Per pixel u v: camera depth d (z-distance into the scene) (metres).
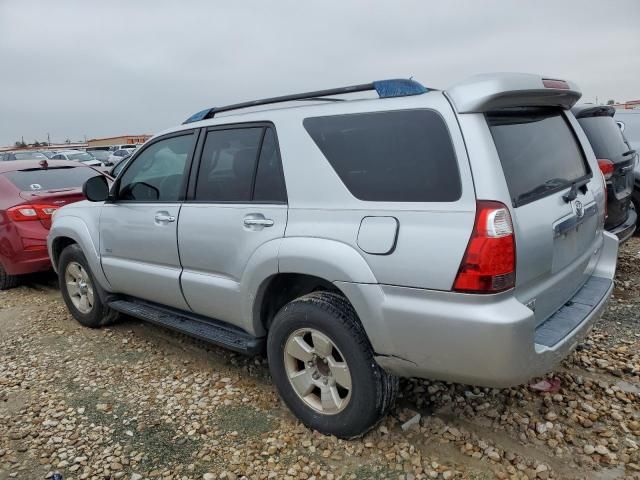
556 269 2.78
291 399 3.13
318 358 2.99
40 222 6.29
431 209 2.45
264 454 2.91
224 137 3.49
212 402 3.50
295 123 3.05
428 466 2.73
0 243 6.38
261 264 3.07
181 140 3.82
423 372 2.60
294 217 2.95
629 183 5.87
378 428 3.05
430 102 2.56
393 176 2.61
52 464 2.94
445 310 2.39
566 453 2.78
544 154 2.90
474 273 2.31
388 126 2.68
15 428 3.32
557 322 2.73
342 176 2.79
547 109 3.18
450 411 3.23
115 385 3.83
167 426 3.24
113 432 3.21
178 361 4.18
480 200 2.34
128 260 4.25
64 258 5.04
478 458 2.78
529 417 3.12
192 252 3.59
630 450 2.77
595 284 3.28
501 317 2.29
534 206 2.56
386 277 2.55
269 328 3.30
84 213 4.73
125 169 4.29
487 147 2.40
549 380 3.49
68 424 3.33
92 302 4.89
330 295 2.91
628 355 3.80
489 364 2.35
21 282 6.75
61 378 3.99
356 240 2.66
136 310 4.35
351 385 2.81
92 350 4.51
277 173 3.10
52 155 28.20
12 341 4.85
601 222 3.47
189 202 3.64
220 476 2.75
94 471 2.86
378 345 2.65
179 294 3.79
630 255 6.23
